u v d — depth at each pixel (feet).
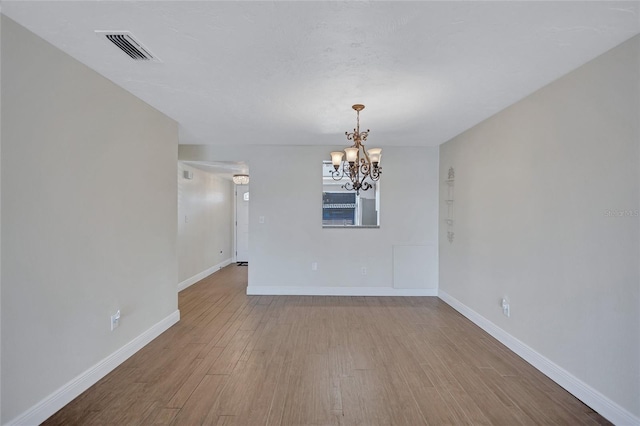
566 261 7.77
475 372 8.57
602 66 6.81
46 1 5.18
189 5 5.27
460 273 13.70
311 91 8.97
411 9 5.37
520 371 8.63
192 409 6.90
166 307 11.39
